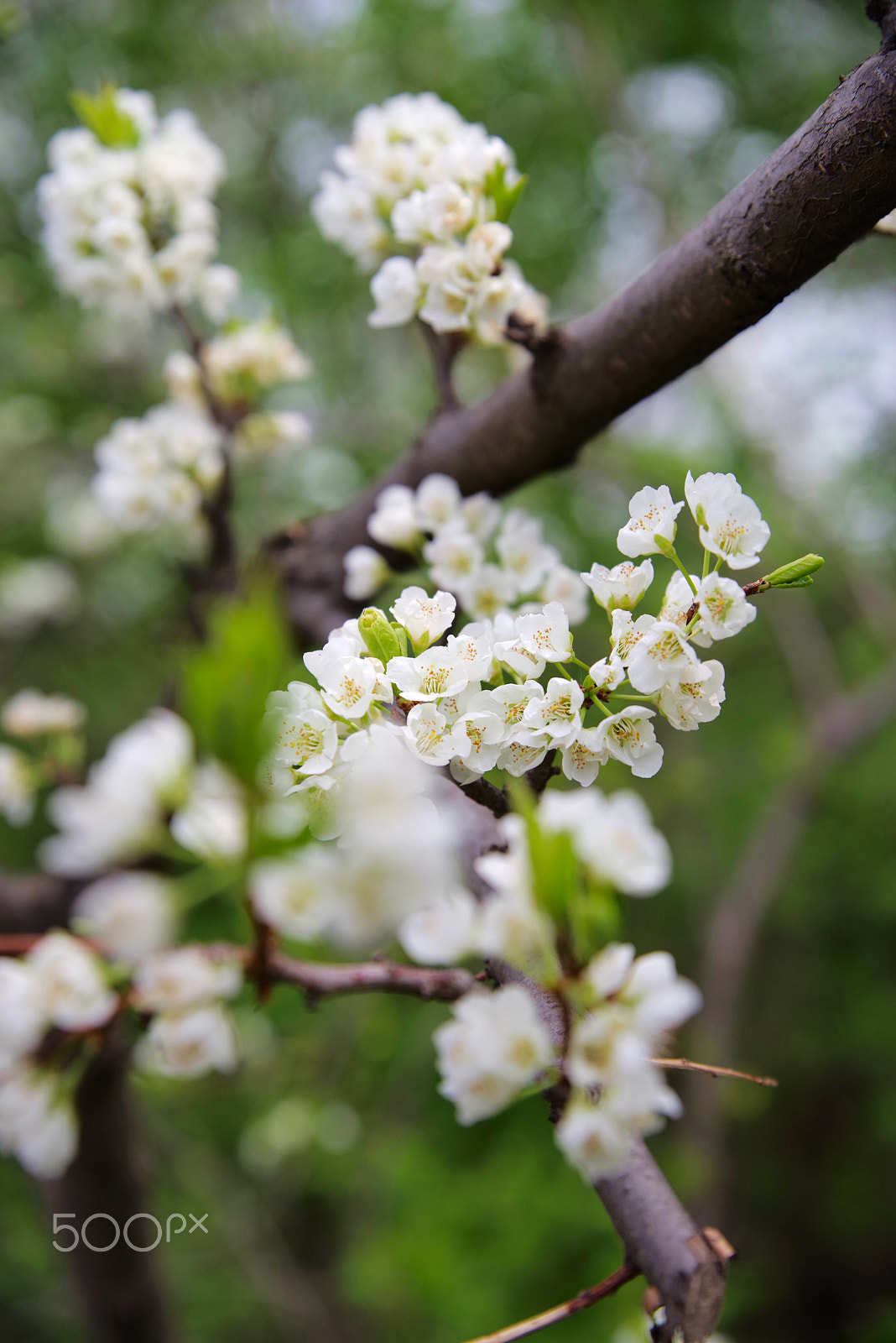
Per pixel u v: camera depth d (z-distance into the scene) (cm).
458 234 182
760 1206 745
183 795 76
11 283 457
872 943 721
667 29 504
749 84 507
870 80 133
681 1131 531
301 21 506
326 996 100
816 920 715
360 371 525
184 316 270
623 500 536
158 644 504
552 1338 355
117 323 299
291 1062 454
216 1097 549
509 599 170
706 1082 507
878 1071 705
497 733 108
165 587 526
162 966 86
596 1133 79
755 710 688
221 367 277
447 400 216
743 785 657
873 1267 724
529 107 497
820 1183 742
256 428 279
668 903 677
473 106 482
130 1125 292
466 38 492
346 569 230
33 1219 512
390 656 111
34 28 452
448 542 171
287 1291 497
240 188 499
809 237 144
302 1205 588
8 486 515
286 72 493
